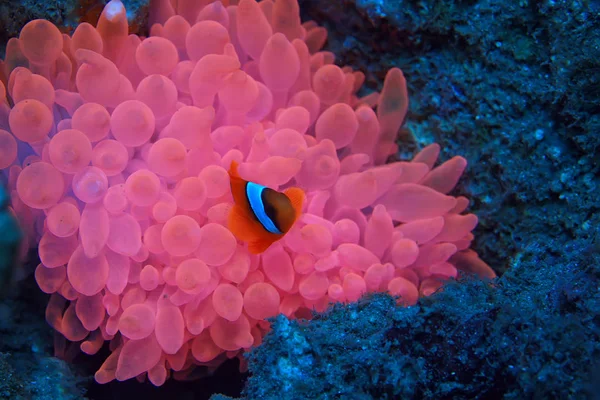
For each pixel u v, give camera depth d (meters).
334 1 1.00
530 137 0.90
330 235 0.84
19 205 0.81
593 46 0.85
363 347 0.78
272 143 0.86
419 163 0.92
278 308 0.83
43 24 0.82
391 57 1.01
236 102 0.85
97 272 0.80
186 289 0.79
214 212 0.82
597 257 0.79
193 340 0.85
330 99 0.93
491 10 0.92
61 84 0.85
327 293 0.86
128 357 0.82
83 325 0.83
